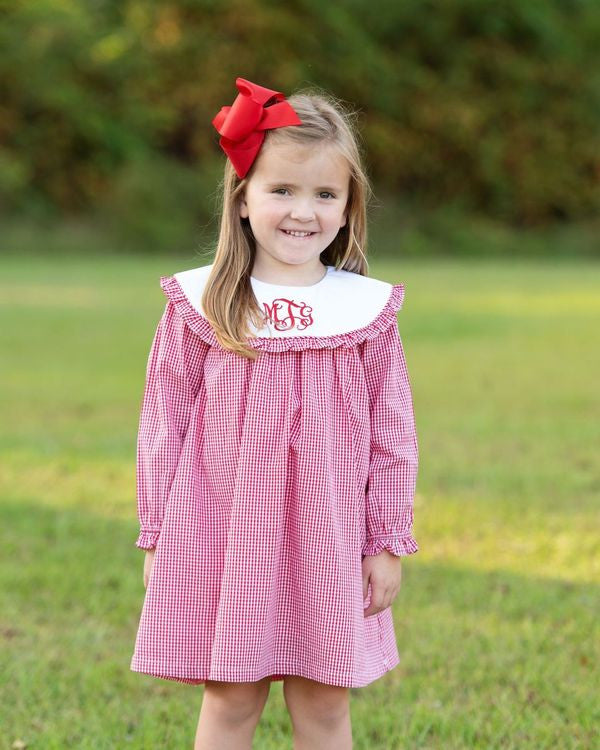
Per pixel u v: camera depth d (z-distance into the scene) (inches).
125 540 193.6
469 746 120.0
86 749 118.0
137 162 1070.4
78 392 341.4
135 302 582.6
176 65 1120.8
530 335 482.6
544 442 273.1
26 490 226.2
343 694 104.2
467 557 185.8
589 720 124.9
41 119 1049.5
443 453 260.4
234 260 104.1
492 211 1246.3
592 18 1278.3
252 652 98.4
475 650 145.3
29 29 1059.9
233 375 101.3
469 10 1226.6
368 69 1186.0
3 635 150.6
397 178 1219.9
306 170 101.8
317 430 99.8
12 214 1032.2
